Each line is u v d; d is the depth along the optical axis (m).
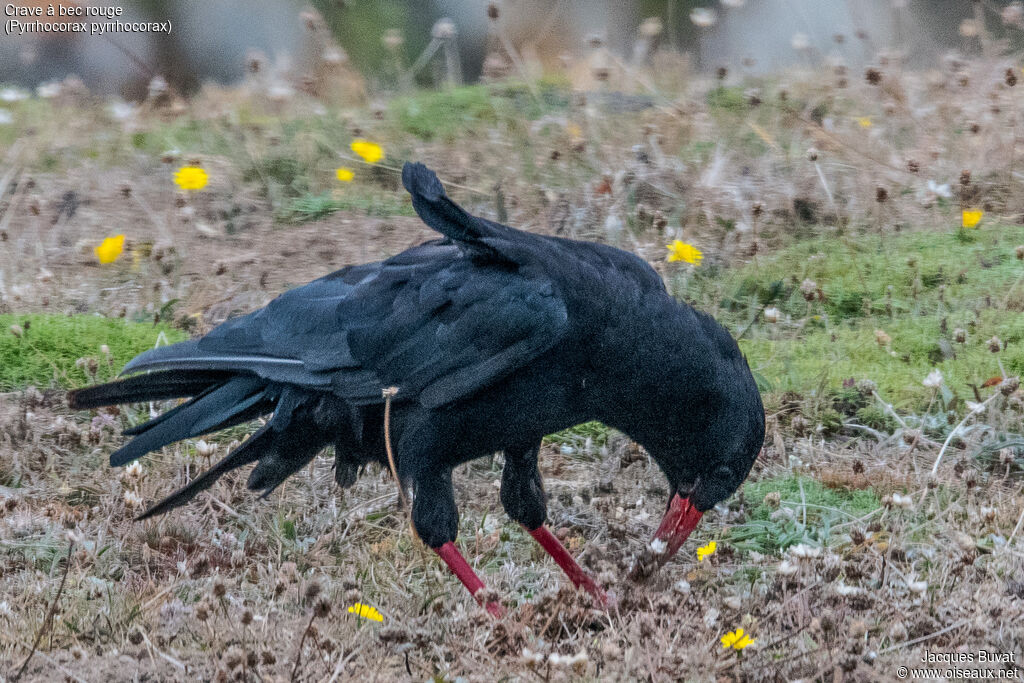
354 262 13.70
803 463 10.11
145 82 24.88
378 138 16.73
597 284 8.00
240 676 6.84
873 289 12.73
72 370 11.23
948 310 12.34
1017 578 8.23
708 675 6.98
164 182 15.86
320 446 8.59
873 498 9.60
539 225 14.19
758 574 8.50
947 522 9.03
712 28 24.39
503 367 7.95
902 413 10.84
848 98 17.47
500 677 7.09
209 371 8.53
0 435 10.20
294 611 7.98
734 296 12.82
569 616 7.71
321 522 9.37
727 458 8.12
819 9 23.78
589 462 10.41
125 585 8.27
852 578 7.94
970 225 13.12
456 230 8.15
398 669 7.25
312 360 8.23
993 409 10.44
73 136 17.78
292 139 16.84
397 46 25.16
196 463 9.92
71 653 7.26
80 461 9.96
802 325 12.29
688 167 15.18
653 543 7.97
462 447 8.22
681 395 8.03
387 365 8.14
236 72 26.17
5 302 12.75
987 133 15.34
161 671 7.14
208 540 9.09
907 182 14.73
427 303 8.10
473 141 16.59
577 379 8.10
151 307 12.82
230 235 14.65
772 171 15.17
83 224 14.93
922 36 22.09
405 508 8.26
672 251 12.27
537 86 18.69
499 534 9.05
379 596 8.20
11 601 7.95
